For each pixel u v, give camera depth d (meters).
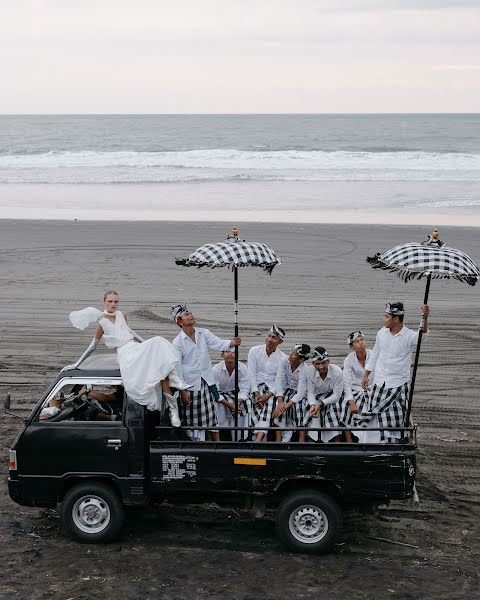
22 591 7.11
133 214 32.34
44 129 125.19
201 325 16.67
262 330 16.27
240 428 7.91
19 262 23.11
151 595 7.05
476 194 38.53
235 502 7.99
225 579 7.34
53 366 14.29
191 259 8.05
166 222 29.72
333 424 8.66
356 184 43.00
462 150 72.88
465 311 18.06
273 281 20.77
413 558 7.79
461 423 11.66
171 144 84.69
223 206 34.66
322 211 33.06
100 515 7.98
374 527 8.48
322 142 85.50
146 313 17.66
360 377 9.23
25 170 51.12
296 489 7.88
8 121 179.25
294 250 24.64
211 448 7.81
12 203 35.88
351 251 24.47
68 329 16.70
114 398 8.26
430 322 17.12
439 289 20.16
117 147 80.38
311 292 19.64
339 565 7.63
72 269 22.20
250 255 8.05
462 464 10.19
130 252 24.39
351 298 19.06
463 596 7.07
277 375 8.77
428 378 13.68
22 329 16.67
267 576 7.40
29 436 7.90
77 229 28.28
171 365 7.77
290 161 55.25
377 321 17.05
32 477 7.92
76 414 8.03
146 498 7.89
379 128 120.31
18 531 8.30
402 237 26.48
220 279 21.02
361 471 7.64
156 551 7.88
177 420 7.95
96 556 7.76
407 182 43.94
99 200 36.84
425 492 9.35
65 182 44.53
